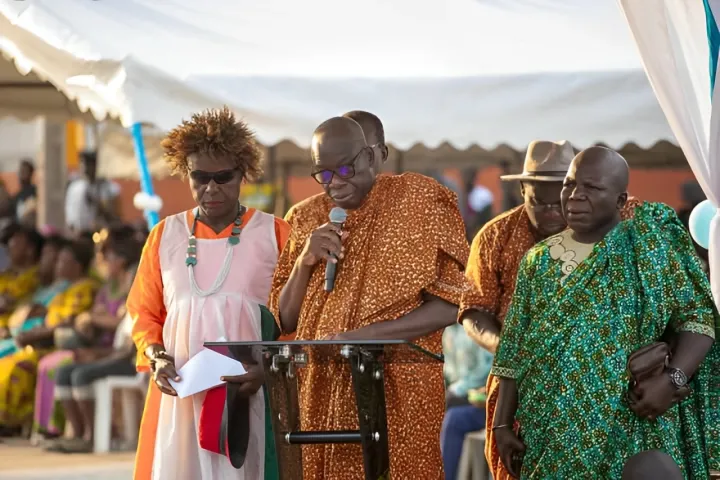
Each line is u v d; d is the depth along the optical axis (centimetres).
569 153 1052
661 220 873
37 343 2239
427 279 944
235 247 1027
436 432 965
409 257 946
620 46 1402
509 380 902
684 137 974
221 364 984
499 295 1079
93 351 2164
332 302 951
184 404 1002
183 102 1321
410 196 961
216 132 1006
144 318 1037
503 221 1088
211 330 1002
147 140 2873
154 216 1448
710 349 887
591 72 1375
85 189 3253
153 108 1299
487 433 1026
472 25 1373
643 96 1368
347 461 938
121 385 2088
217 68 1414
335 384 942
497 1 1338
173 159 1033
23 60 1324
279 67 1429
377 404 845
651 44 972
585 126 1374
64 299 2219
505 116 1380
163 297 1037
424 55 1423
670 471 808
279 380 859
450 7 1352
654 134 1366
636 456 824
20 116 1988
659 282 852
